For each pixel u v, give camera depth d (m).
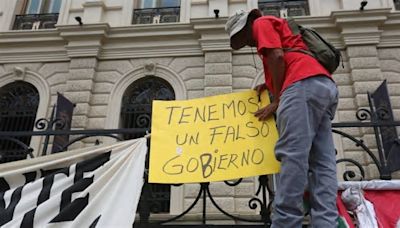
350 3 11.69
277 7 12.44
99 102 11.23
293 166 2.20
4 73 12.10
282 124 2.37
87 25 11.87
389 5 11.66
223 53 11.26
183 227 3.02
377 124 3.18
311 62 2.50
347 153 9.50
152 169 2.82
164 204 9.70
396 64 10.84
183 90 11.09
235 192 9.13
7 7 13.37
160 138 3.00
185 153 2.88
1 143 10.58
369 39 10.99
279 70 2.46
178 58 11.70
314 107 2.37
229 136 2.91
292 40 2.64
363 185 2.77
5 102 11.88
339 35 11.32
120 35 12.02
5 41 12.40
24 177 3.11
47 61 12.16
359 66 10.62
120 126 11.06
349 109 10.25
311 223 2.29
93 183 2.90
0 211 2.89
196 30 11.62
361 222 2.57
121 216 2.65
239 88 10.81
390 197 2.74
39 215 2.81
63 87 11.67
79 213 2.78
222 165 2.76
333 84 2.52
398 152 8.20
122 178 2.89
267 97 3.03
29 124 11.39
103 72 11.71
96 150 3.10
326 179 2.34
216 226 3.00
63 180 2.99
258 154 2.74
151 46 11.89
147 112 11.16
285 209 2.17
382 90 9.43
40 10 13.57
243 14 2.92
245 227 2.97
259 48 2.50
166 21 12.70
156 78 11.68
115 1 13.02
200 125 3.03
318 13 11.88
